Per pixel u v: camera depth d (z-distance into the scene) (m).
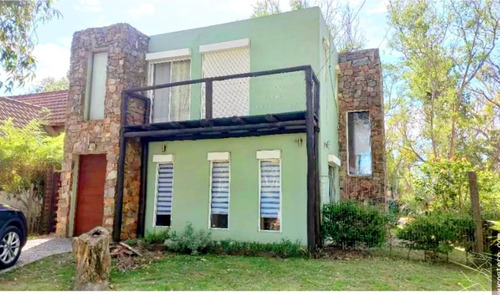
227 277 5.57
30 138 10.95
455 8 15.68
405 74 17.59
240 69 9.66
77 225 9.91
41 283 5.18
